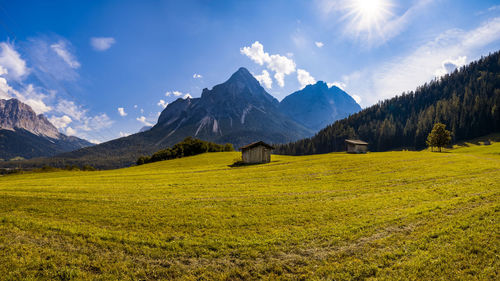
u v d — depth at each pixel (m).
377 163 42.84
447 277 8.14
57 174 57.91
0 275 8.84
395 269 8.86
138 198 20.95
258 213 15.95
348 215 14.91
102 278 8.96
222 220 14.65
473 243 9.98
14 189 26.06
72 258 10.22
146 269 9.58
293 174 36.25
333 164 45.38
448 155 54.72
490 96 167.75
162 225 13.98
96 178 40.50
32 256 10.23
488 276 7.93
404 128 177.38
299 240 11.70
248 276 9.13
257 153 60.81
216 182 31.39
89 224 14.09
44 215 15.78
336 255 10.22
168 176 40.91
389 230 12.27
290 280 8.76
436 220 12.95
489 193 17.50
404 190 21.50
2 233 12.37
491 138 125.62
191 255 10.59
